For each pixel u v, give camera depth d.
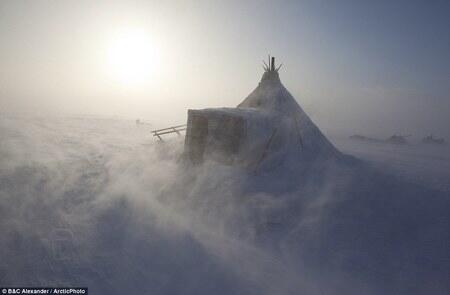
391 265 7.07
